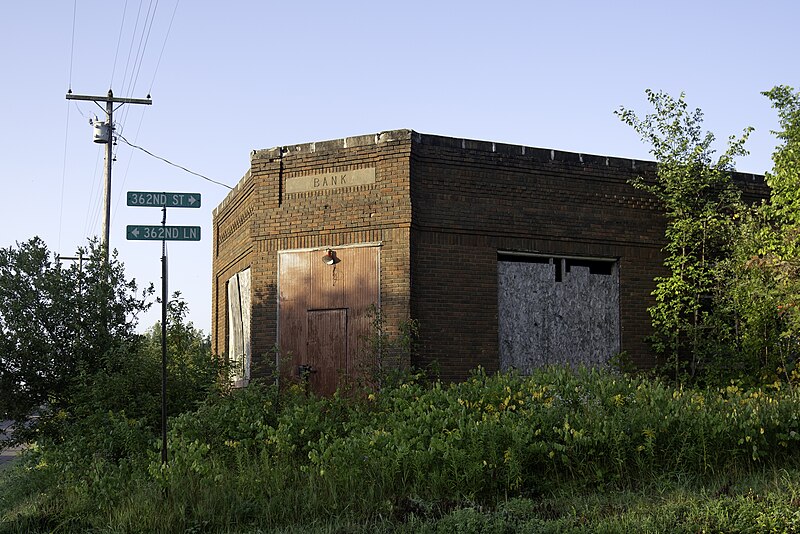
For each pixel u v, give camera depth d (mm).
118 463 12695
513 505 9672
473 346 16781
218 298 23156
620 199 18422
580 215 17984
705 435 11164
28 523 10938
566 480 10828
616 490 10461
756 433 11102
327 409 13320
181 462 11453
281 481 11039
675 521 8742
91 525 10727
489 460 10758
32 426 16484
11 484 16047
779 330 17000
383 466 10914
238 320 20469
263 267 17625
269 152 17703
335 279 16891
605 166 18297
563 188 17875
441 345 16531
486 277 17047
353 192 16891
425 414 11789
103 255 17375
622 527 8664
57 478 13047
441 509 9875
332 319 16844
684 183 17953
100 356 16344
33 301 16359
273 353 17312
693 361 18078
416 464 10812
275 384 14250
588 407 11820
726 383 17219
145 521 10266
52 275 16562
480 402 12344
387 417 12484
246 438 12352
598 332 18125
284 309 17344
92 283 17031
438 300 16594
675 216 18547
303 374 16359
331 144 17156
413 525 9398
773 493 9352
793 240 15484
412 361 16125
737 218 18688
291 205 17469
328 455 11133
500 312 17219
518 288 17453
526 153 17547
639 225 18562
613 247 18266
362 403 13836
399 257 16312
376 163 16734
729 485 10234
